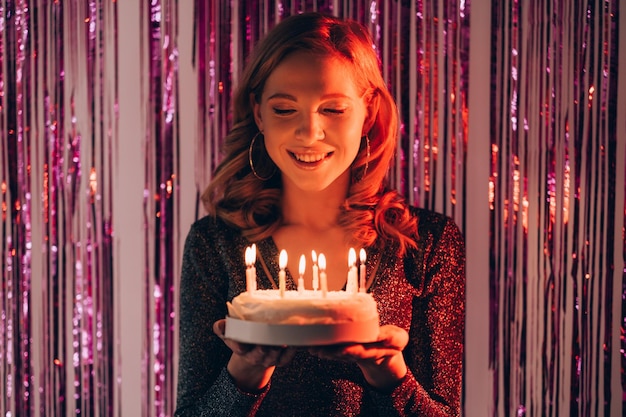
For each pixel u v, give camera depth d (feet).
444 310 4.91
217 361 5.02
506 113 7.48
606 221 7.37
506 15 7.46
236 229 5.15
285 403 4.82
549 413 7.42
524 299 7.48
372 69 4.88
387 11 7.45
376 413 4.85
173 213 7.80
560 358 7.43
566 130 7.43
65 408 8.02
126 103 7.88
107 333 7.95
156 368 7.86
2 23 8.08
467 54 7.44
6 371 8.13
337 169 4.69
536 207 7.46
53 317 8.05
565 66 7.42
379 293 4.87
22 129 8.07
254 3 7.54
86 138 7.96
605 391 7.38
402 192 7.47
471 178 7.51
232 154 5.25
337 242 5.03
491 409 7.52
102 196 7.95
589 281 7.39
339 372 4.81
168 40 7.76
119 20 7.89
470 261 7.56
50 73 8.02
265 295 4.23
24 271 8.09
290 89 4.59
